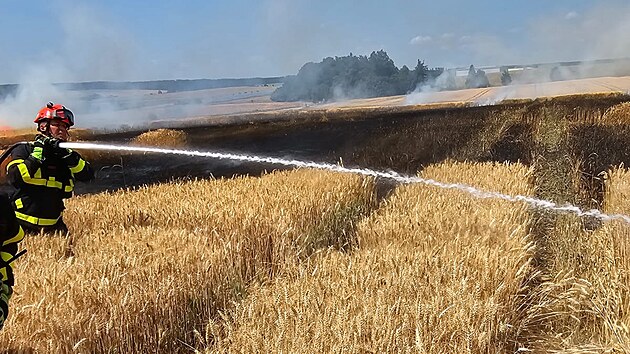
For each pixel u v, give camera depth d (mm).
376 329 3791
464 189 9508
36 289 4555
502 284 4949
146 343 4727
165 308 4898
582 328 5480
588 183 11297
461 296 4469
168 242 5945
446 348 3924
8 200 3234
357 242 7898
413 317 4086
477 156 16281
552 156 14438
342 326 3834
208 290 5457
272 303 4422
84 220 8188
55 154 5941
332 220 8719
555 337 5125
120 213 8383
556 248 7188
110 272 4980
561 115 24172
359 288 4602
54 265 5148
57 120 5922
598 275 5715
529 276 6109
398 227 6777
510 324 4883
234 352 3869
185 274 5273
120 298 4566
